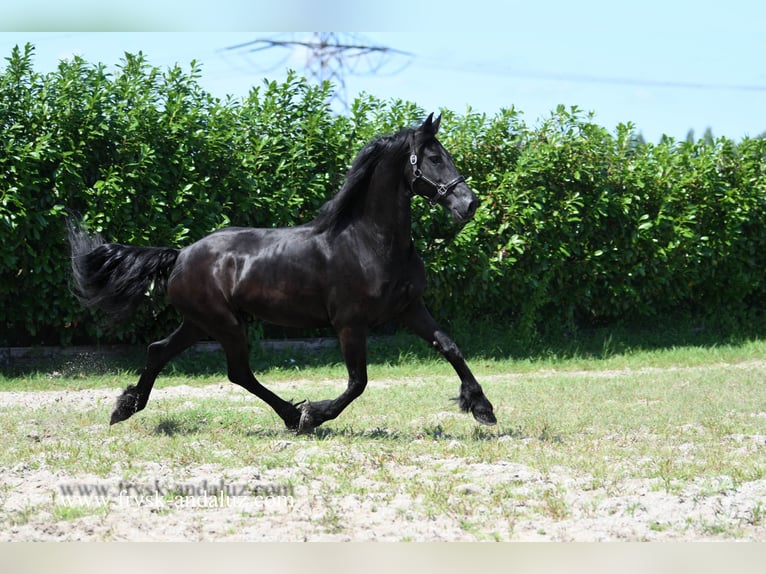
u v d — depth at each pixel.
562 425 8.91
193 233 13.41
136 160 13.11
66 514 5.87
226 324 8.45
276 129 14.04
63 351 13.66
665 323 16.70
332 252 8.00
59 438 8.37
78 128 12.83
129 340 14.06
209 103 13.82
